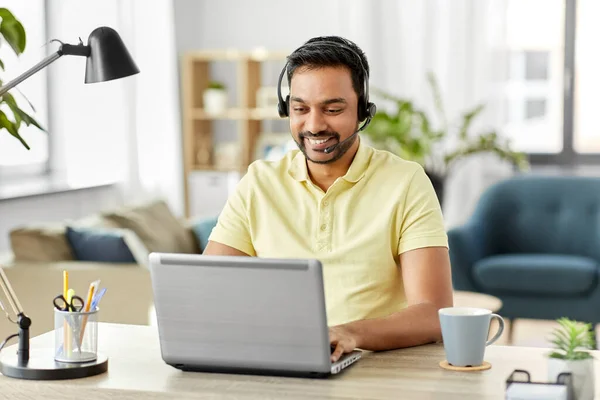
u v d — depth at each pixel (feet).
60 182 21.09
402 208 7.94
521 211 19.76
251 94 25.36
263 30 25.71
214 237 8.42
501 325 6.93
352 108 7.72
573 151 24.31
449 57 24.07
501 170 24.08
